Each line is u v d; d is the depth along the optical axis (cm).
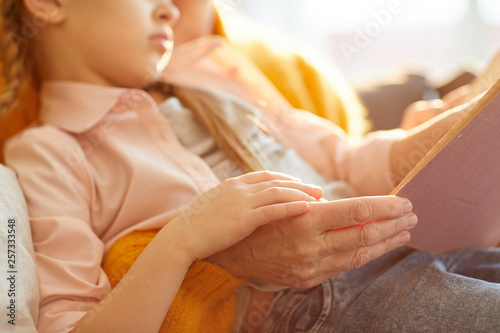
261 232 59
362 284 68
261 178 61
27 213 68
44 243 66
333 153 99
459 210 63
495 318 52
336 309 66
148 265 58
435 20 274
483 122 50
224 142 81
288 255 58
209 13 109
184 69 104
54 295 61
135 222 73
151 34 83
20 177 73
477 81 91
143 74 84
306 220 55
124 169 75
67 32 82
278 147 90
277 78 116
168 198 74
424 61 276
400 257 72
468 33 275
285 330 68
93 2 80
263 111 102
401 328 56
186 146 83
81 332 56
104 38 80
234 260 63
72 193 72
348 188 90
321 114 118
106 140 78
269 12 268
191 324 65
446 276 59
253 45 120
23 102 94
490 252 68
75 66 84
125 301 57
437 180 55
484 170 57
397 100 142
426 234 65
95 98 81
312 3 269
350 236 55
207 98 88
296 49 125
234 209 58
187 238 59
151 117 82
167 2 85
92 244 67
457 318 54
